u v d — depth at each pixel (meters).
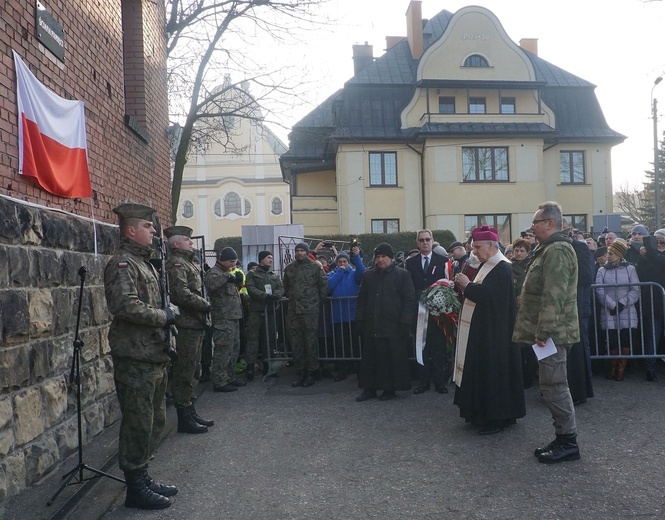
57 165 5.14
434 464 4.66
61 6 5.49
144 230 4.19
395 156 27.66
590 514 3.65
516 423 5.66
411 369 7.94
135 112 8.30
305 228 31.36
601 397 6.39
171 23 13.91
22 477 4.18
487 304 5.43
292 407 6.61
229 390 7.45
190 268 5.87
